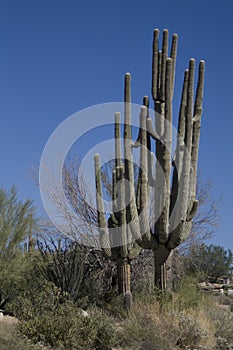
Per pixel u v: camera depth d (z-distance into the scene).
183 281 17.78
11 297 17.81
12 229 18.84
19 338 10.49
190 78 15.12
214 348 12.83
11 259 18.47
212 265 38.84
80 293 18.61
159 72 15.74
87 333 11.85
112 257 16.73
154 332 12.49
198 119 15.48
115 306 16.06
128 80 15.76
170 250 15.30
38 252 19.31
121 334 12.79
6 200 19.12
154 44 15.77
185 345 12.99
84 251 21.12
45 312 11.99
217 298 24.30
